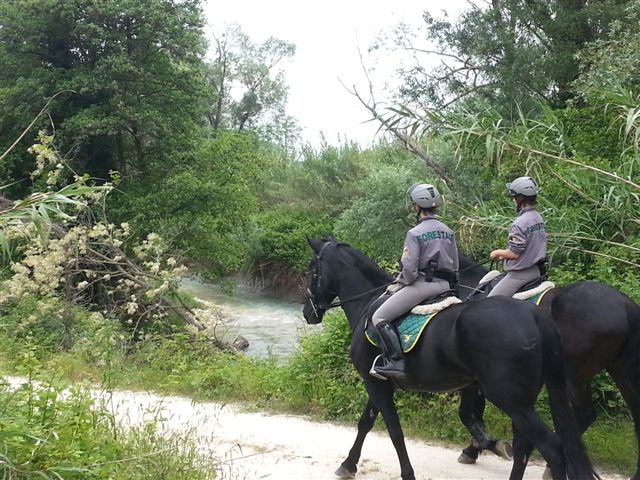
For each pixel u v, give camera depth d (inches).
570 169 339.9
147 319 661.3
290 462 285.9
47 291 578.9
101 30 782.5
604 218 346.6
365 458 292.5
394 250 645.3
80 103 840.3
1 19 800.3
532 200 258.5
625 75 436.8
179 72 844.0
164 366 497.7
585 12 647.1
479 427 277.1
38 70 796.6
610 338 238.5
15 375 361.4
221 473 261.7
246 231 1095.0
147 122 797.9
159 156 849.5
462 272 289.6
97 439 236.4
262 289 1131.3
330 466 281.1
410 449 305.4
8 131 819.4
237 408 387.2
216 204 807.1
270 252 1116.5
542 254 255.8
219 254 829.2
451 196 520.1
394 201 640.4
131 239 774.5
